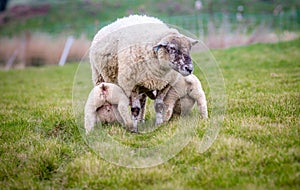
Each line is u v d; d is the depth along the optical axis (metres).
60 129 8.38
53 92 14.55
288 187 5.13
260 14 35.22
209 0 40.97
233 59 18.69
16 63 27.34
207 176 5.68
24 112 10.35
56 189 5.84
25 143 7.58
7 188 5.96
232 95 10.20
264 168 5.73
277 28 28.77
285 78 12.71
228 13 36.22
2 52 29.80
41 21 40.94
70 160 6.77
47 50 28.97
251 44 23.19
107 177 5.98
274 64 16.28
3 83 18.83
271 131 6.99
